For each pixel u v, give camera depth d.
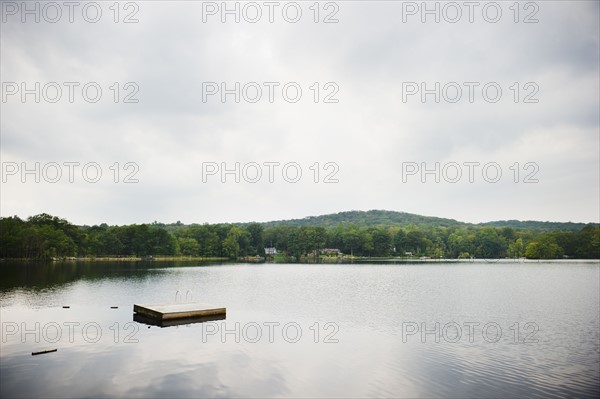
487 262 163.75
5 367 16.02
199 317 27.95
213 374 15.74
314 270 102.38
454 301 40.06
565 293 48.22
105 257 159.50
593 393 14.70
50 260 129.00
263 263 155.12
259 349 19.72
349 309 33.91
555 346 21.56
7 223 128.00
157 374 15.52
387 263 157.12
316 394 14.03
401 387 14.95
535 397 14.27
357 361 18.11
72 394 13.34
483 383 15.57
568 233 189.00
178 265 121.44
